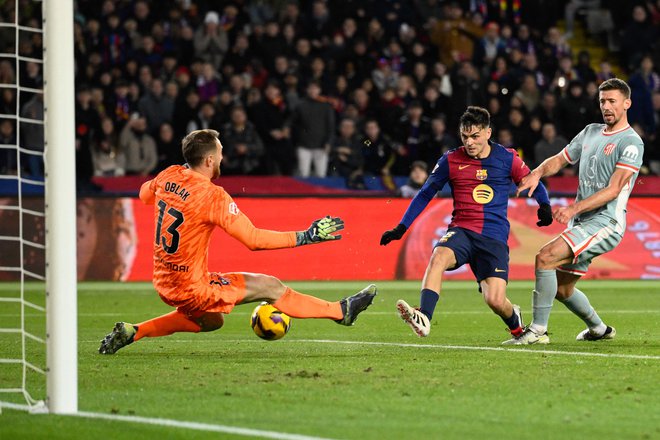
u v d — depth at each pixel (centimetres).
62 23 1731
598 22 8150
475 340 2883
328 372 2202
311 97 5988
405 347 2697
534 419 1706
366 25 6862
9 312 3869
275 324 2508
